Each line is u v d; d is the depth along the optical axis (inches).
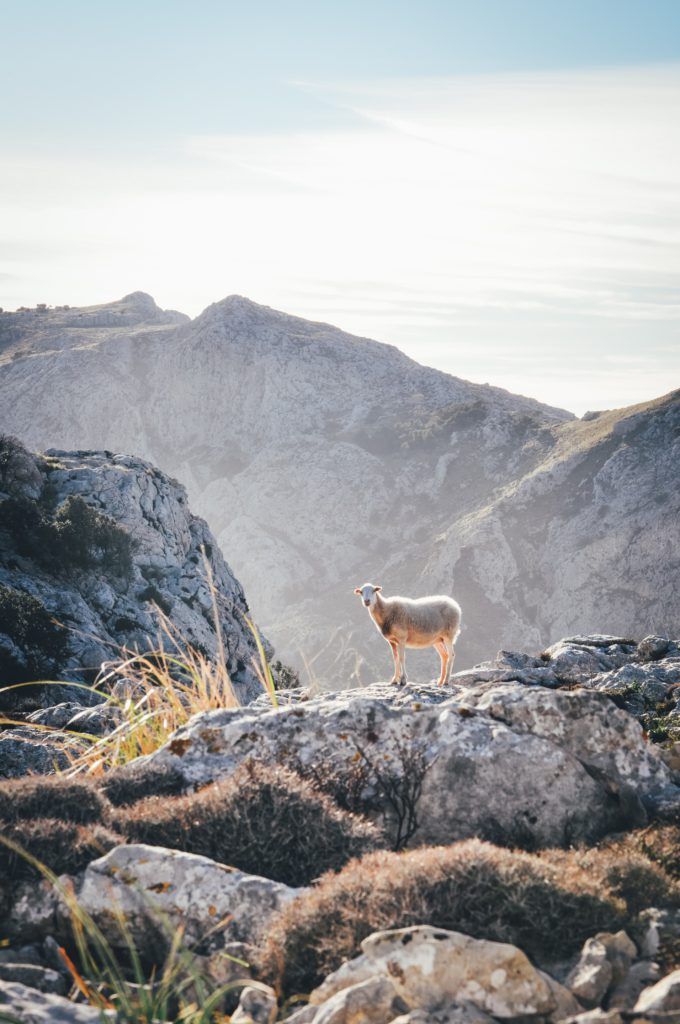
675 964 207.9
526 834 303.3
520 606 7672.2
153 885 242.2
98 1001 208.4
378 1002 191.9
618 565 7372.1
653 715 460.4
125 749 401.7
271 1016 203.0
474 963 197.3
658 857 274.5
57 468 3122.5
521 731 328.2
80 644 1791.3
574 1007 196.9
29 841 255.6
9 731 483.8
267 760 333.4
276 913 232.2
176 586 2778.1
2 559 2273.6
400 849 305.4
